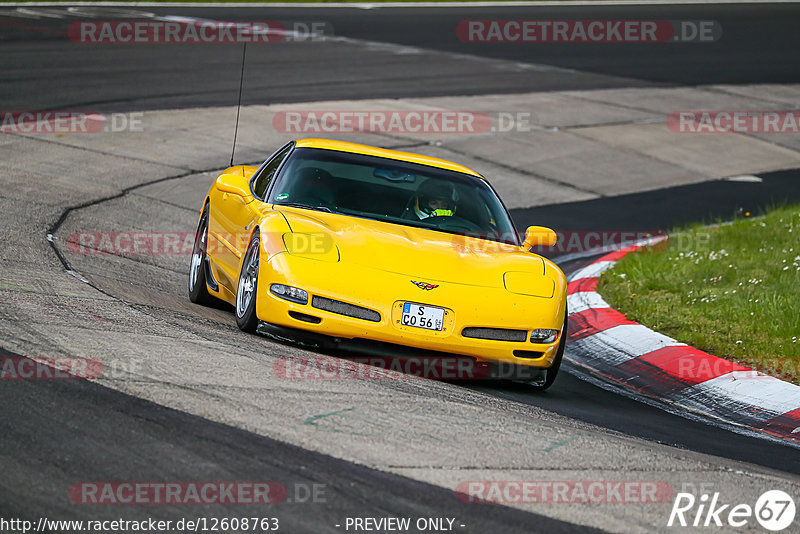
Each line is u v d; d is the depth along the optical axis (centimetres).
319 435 1634
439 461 1599
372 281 2242
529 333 2303
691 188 6228
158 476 1405
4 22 9250
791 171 6981
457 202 2738
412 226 2595
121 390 1720
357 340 2233
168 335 2167
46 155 4878
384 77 8362
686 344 2975
